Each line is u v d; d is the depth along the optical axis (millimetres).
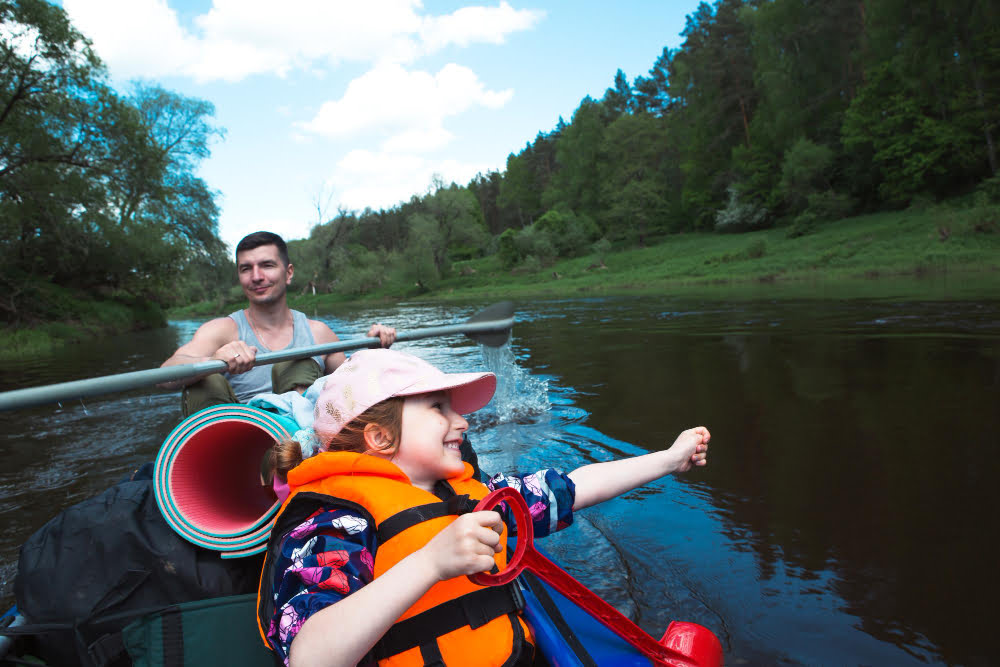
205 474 1479
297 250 49562
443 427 1190
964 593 1649
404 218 71562
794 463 2707
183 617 1215
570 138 67875
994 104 31812
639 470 1445
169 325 27062
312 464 1116
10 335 15477
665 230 55781
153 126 28000
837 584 1729
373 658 993
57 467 3447
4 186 18422
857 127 36812
